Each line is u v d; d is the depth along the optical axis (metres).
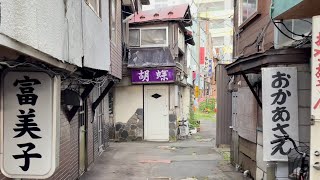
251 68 7.47
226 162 12.31
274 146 6.63
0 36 2.92
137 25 17.22
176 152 14.44
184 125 19.59
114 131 17.67
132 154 13.90
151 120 17.73
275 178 7.05
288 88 6.66
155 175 10.31
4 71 4.29
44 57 4.13
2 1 2.90
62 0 4.75
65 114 7.91
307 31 6.98
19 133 4.29
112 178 9.91
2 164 4.29
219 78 15.66
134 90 17.69
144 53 16.94
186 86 22.47
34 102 4.31
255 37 9.82
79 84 8.77
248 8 10.53
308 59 6.38
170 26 17.03
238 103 10.97
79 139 9.69
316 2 5.35
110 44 10.69
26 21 3.40
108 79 12.10
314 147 4.46
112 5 11.59
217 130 15.75
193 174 10.43
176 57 17.17
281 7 6.09
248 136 9.72
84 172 10.52
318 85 4.46
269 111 6.67
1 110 4.28
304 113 6.74
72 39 5.38
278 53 6.49
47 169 4.31
